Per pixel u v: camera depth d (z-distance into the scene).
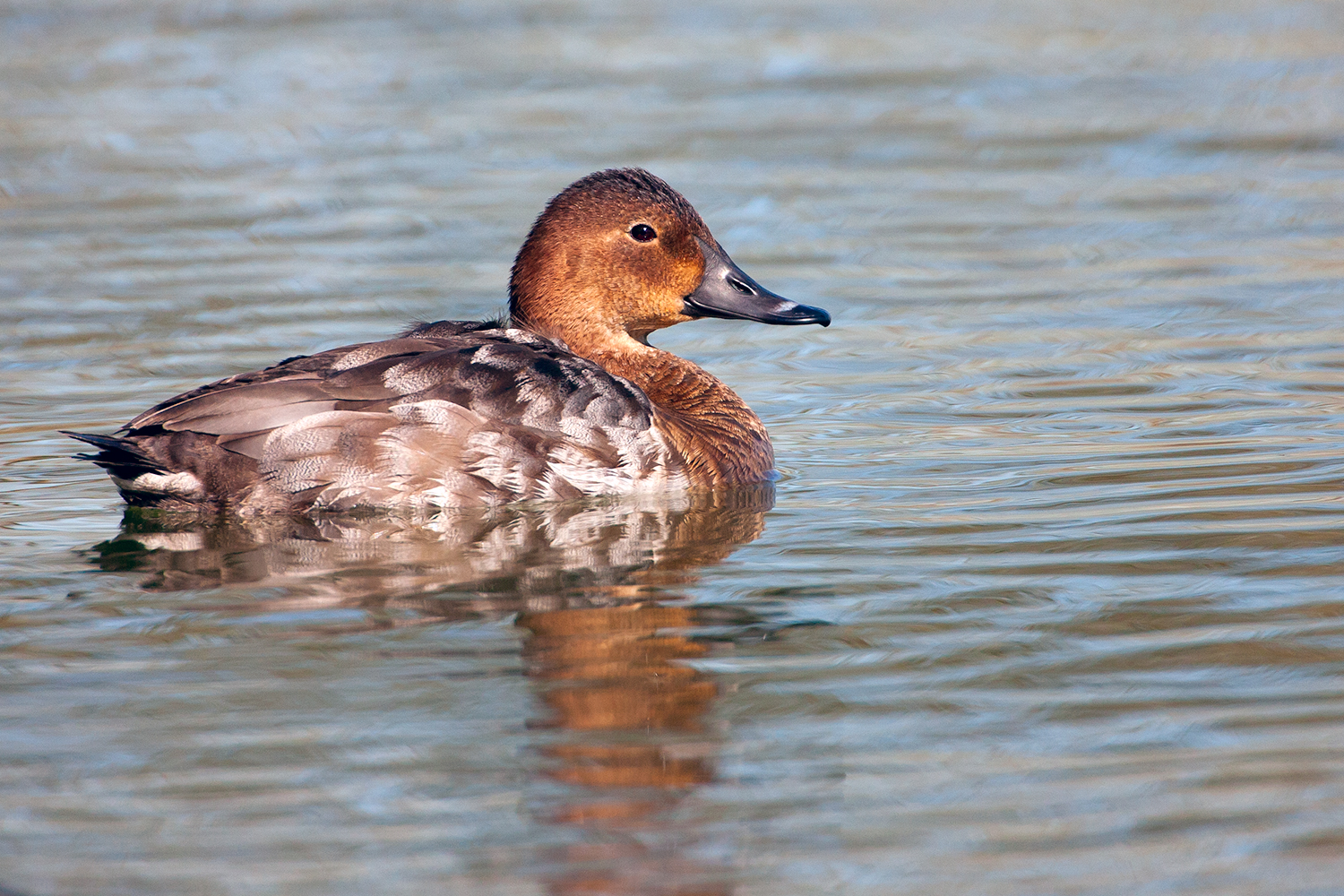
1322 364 14.05
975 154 22.12
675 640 8.30
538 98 25.23
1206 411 12.85
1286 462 11.39
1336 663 7.87
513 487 10.58
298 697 7.58
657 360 12.34
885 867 6.15
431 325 11.52
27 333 15.50
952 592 8.96
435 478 10.38
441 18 31.30
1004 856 6.23
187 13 31.58
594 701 7.54
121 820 6.50
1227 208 19.56
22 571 9.48
